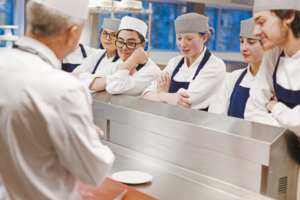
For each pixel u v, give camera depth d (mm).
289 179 1518
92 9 4133
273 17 1423
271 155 1393
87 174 1089
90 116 1091
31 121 1037
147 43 4137
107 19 2785
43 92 1029
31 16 1069
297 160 1538
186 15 2262
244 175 1486
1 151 1090
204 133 1593
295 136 1498
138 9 4199
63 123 1028
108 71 2639
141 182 1615
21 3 5148
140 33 2480
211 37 2432
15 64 1079
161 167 1800
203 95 2303
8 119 1051
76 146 1050
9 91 1051
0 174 1120
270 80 1702
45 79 1043
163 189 1594
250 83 1920
